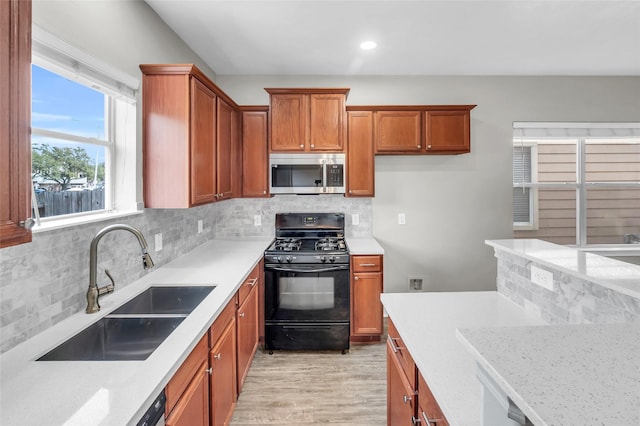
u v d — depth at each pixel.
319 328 3.03
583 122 3.84
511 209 3.86
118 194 2.07
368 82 3.73
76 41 1.62
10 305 1.25
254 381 2.58
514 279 1.71
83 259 1.63
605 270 1.23
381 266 3.10
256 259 2.71
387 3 2.30
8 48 0.84
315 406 2.29
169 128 2.16
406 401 1.34
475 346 0.70
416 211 3.81
